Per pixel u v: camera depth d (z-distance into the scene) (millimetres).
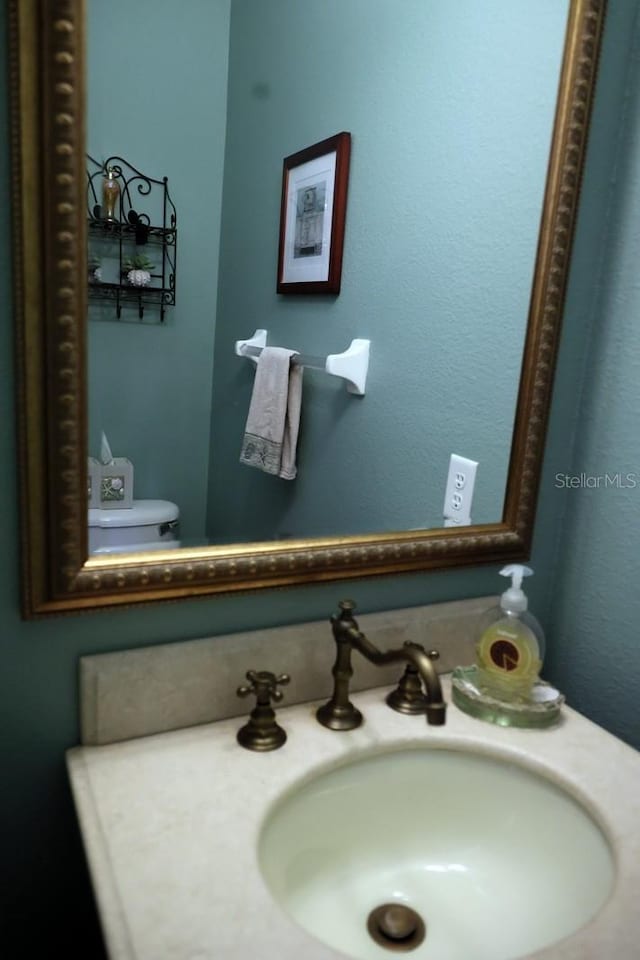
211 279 1000
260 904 616
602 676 1110
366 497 1112
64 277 699
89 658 813
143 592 817
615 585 1078
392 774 893
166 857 662
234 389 1023
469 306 1110
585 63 956
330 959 566
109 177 879
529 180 1024
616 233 1039
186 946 570
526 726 930
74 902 892
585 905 766
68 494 750
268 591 913
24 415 714
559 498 1146
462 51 1086
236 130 1012
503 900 836
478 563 1073
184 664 852
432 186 1132
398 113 1147
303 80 1080
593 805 796
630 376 1032
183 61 939
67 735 833
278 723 894
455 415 1139
